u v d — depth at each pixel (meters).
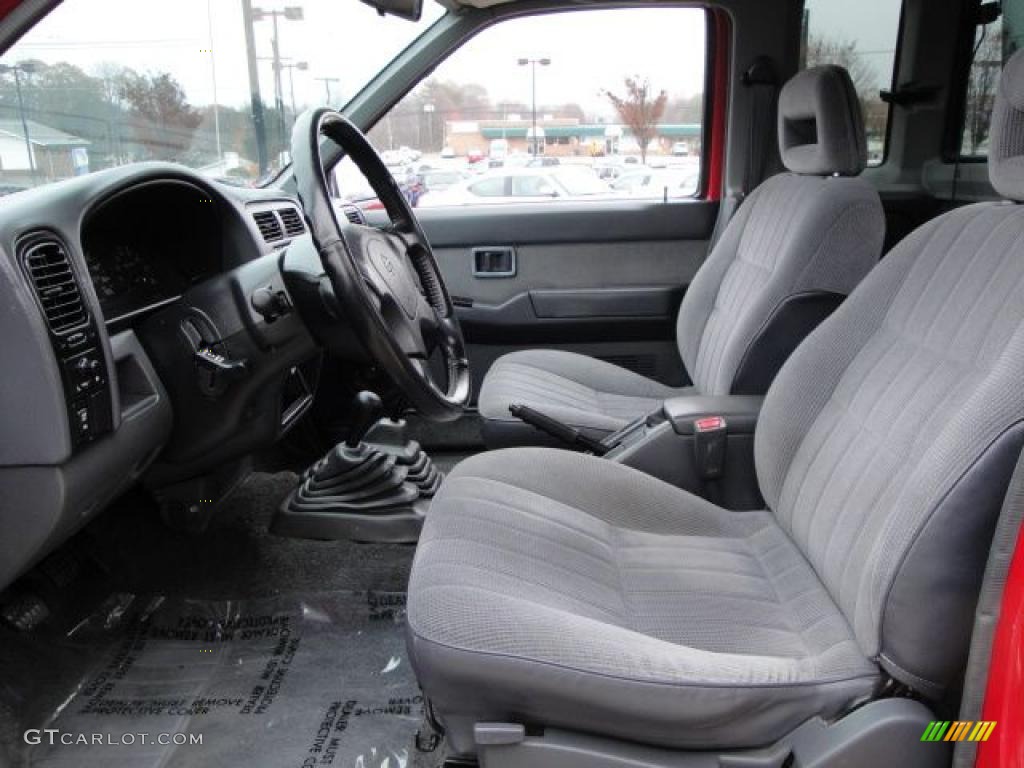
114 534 2.22
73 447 1.49
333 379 2.73
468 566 1.28
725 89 2.87
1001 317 1.16
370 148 1.91
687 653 1.15
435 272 2.01
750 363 1.96
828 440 1.43
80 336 1.50
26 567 1.61
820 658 1.20
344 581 2.18
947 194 2.82
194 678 1.83
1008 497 0.96
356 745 1.64
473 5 2.64
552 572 1.36
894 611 1.06
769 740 1.13
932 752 1.08
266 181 2.70
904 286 1.41
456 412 1.81
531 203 2.97
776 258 2.08
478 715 1.14
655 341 3.04
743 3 2.74
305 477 2.32
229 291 1.85
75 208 1.55
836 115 1.92
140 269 1.96
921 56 2.76
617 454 1.87
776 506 1.55
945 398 1.20
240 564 2.25
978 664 0.99
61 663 1.86
